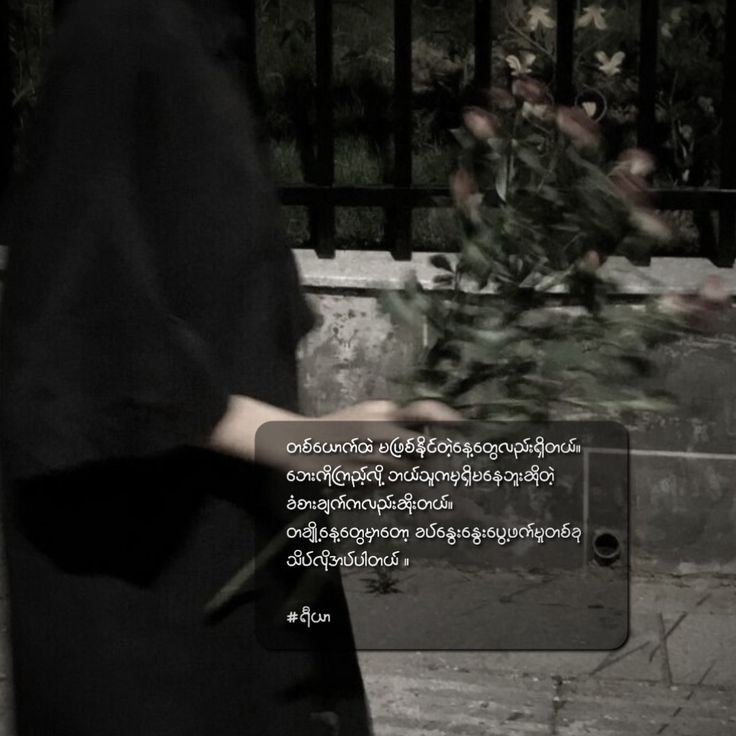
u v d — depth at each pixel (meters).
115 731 1.89
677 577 4.40
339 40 4.94
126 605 1.89
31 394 1.77
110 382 1.77
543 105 2.54
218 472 1.90
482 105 4.36
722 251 4.35
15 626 1.96
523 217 1.87
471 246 1.88
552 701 3.77
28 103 4.92
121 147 1.79
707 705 3.75
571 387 1.89
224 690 1.93
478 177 2.10
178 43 1.85
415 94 4.86
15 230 1.85
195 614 1.90
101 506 1.89
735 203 4.33
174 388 1.77
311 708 2.03
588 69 4.77
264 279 1.90
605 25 4.64
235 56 1.99
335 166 4.80
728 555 4.37
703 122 4.73
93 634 1.89
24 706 1.96
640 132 4.36
